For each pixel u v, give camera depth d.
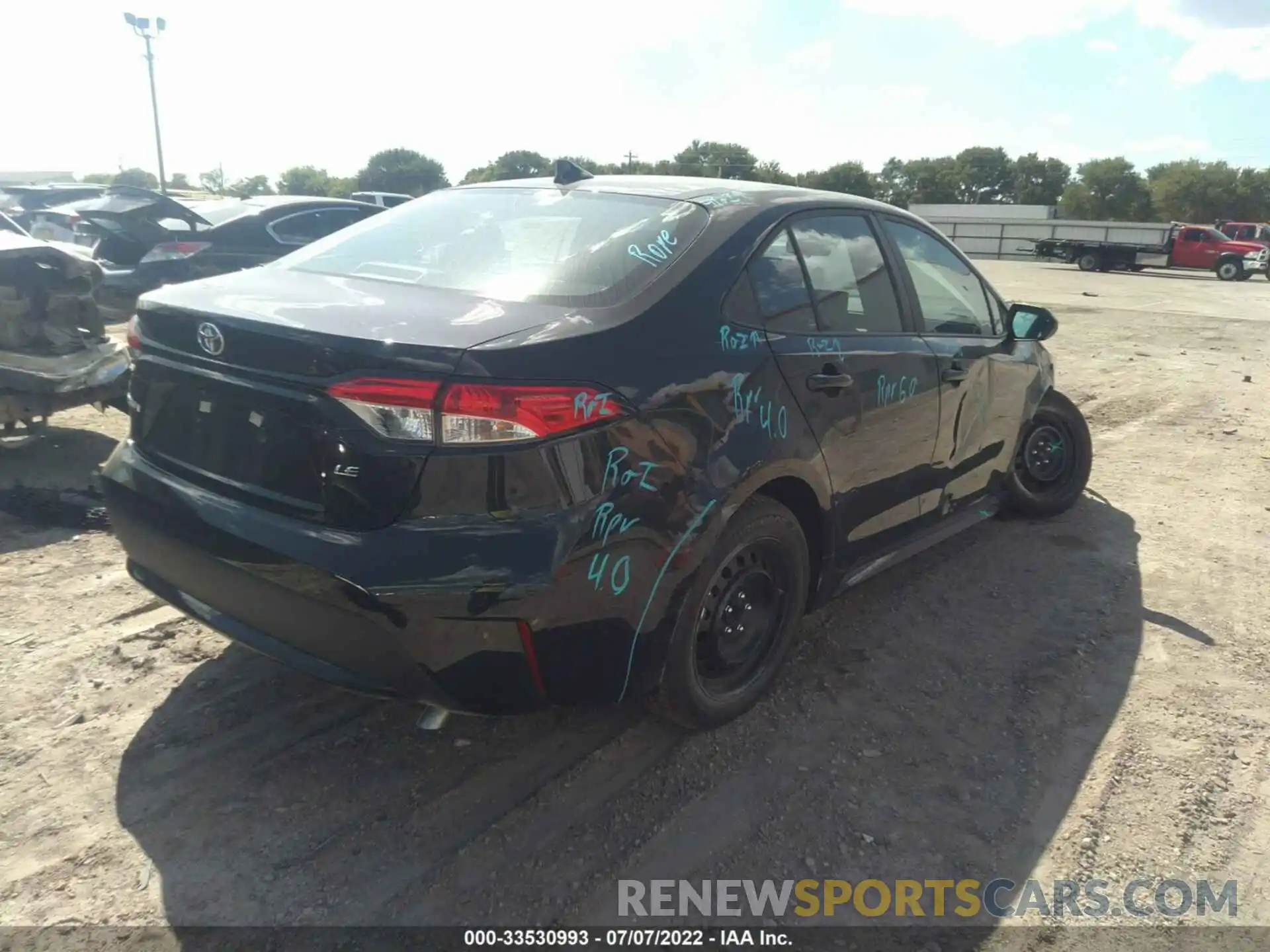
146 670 3.21
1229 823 2.68
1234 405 8.52
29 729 2.85
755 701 3.11
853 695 3.28
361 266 2.96
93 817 2.49
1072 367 10.46
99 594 3.75
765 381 2.78
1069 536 4.93
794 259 3.08
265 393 2.31
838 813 2.66
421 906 2.26
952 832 2.61
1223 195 76.62
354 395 2.16
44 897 2.22
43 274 5.18
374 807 2.59
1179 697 3.35
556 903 2.29
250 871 2.34
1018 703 3.27
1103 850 2.56
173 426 2.60
